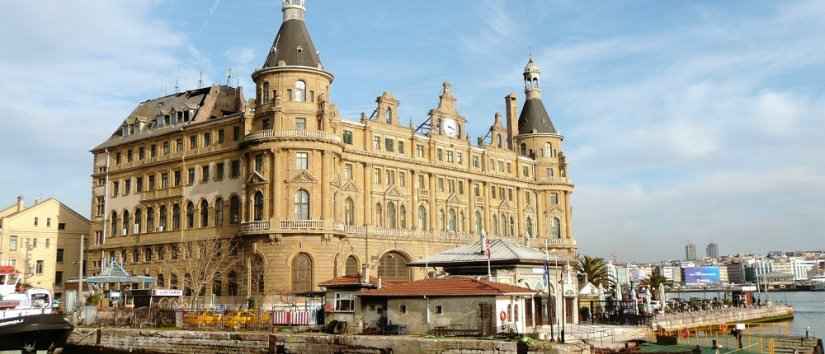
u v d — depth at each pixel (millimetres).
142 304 76000
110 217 109750
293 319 63562
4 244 116000
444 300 55656
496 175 121812
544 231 130375
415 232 105312
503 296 54688
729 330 90062
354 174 98312
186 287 95188
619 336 66188
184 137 100812
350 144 98188
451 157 114562
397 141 105938
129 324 69875
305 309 65375
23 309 67688
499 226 121812
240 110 104312
